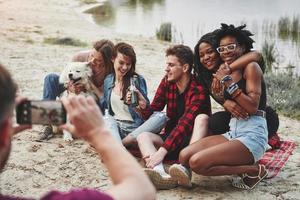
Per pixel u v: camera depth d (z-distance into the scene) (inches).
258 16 1025.5
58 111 62.2
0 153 51.3
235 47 179.6
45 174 196.5
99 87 229.1
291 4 1229.7
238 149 174.7
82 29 770.2
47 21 820.6
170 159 198.7
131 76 212.7
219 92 181.2
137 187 56.6
